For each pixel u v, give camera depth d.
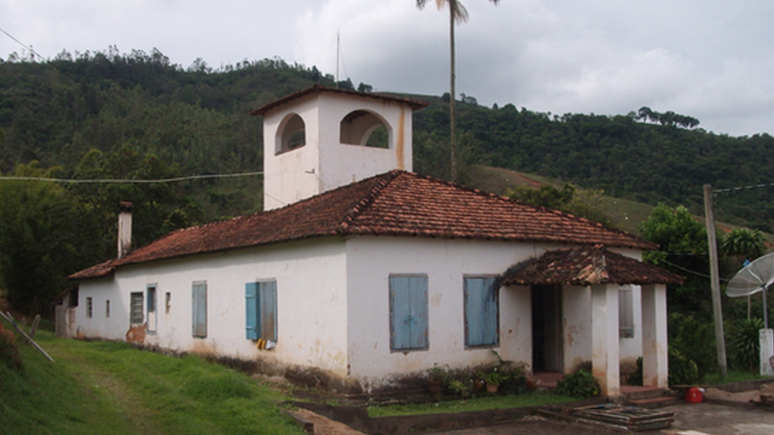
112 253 33.78
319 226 11.79
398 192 13.52
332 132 17.44
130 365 13.55
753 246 28.12
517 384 12.46
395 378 11.39
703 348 15.45
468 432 9.84
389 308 11.48
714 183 59.50
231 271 14.94
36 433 6.55
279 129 19.20
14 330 13.62
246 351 14.12
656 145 70.62
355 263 11.20
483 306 12.72
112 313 22.39
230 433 8.21
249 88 106.56
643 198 58.34
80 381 11.05
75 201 33.44
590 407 11.02
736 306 29.17
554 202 31.64
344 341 11.01
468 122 81.31
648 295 13.34
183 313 17.20
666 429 10.29
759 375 17.67
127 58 106.62
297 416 9.10
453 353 12.19
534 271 12.81
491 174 61.75
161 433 7.96
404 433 9.69
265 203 19.30
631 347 14.79
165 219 35.47
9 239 30.02
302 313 12.23
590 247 12.76
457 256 12.49
